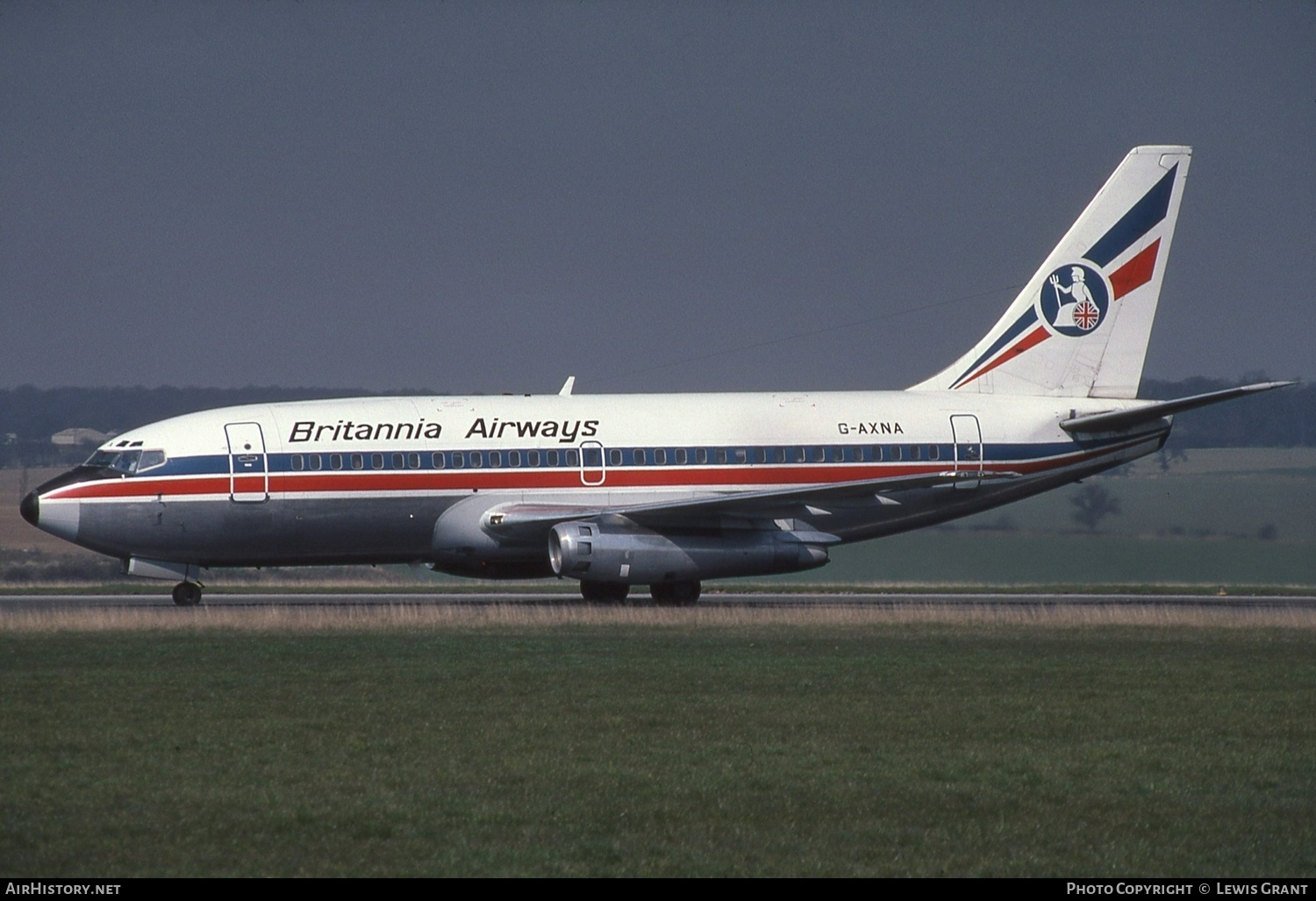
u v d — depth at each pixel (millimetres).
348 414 133500
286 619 111812
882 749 64062
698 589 137250
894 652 95438
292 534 130625
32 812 52500
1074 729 68875
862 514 145625
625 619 115688
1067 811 54250
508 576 141250
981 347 151750
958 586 173750
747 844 49719
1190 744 65750
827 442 143000
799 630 108625
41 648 94062
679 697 76375
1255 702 76438
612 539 128875
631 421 139500
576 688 79125
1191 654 95438
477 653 93250
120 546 127375
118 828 50688
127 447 129000
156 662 87875
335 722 68875
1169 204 154500
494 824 51625
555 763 60594
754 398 145125
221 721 68875
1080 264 152875
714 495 139250
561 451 136125
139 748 62844
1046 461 148750
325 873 46219
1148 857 48812
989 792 56688
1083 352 153125
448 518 133375
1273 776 59625
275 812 52719
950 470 145500
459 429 134750
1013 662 90438
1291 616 119750
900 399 147750
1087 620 116188
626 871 46719
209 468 128125
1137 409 145625
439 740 65125
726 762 61250
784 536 135500
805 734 67000
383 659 89938
